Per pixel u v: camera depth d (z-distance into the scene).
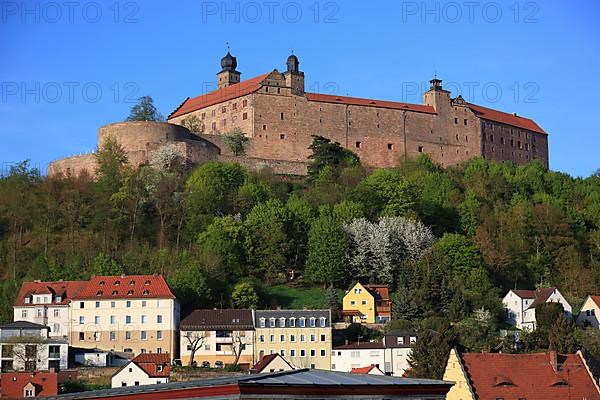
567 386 135.62
